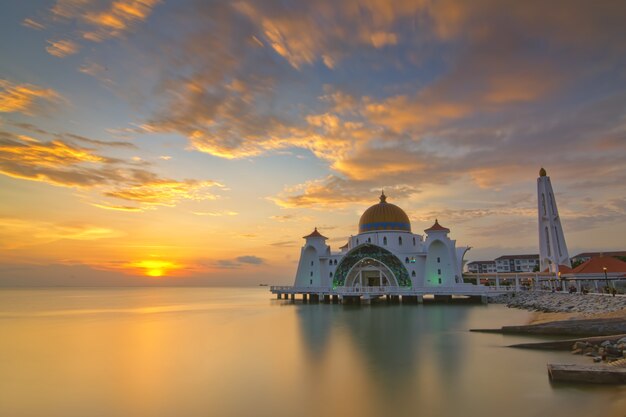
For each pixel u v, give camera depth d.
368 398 17.47
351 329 38.38
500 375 20.44
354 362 24.14
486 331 34.72
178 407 17.03
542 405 15.98
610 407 15.50
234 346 30.53
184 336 36.81
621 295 45.06
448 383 19.28
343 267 80.25
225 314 61.06
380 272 80.12
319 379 20.50
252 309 68.06
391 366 22.94
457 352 26.39
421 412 15.68
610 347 23.58
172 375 22.11
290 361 24.75
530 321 41.84
